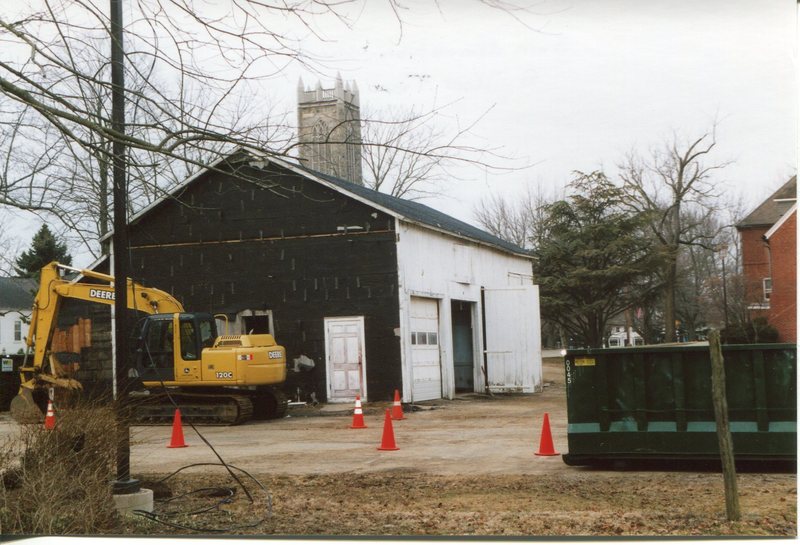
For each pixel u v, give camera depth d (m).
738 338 42.72
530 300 31.77
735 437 11.48
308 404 26.36
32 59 7.18
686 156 47.53
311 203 26.91
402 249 26.22
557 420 20.45
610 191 48.25
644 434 11.92
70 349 28.67
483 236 36.53
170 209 28.08
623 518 8.84
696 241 55.56
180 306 23.61
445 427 19.52
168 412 22.22
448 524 8.88
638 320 69.38
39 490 8.24
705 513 8.96
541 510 9.45
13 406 21.52
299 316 26.83
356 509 9.91
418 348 27.20
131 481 9.42
